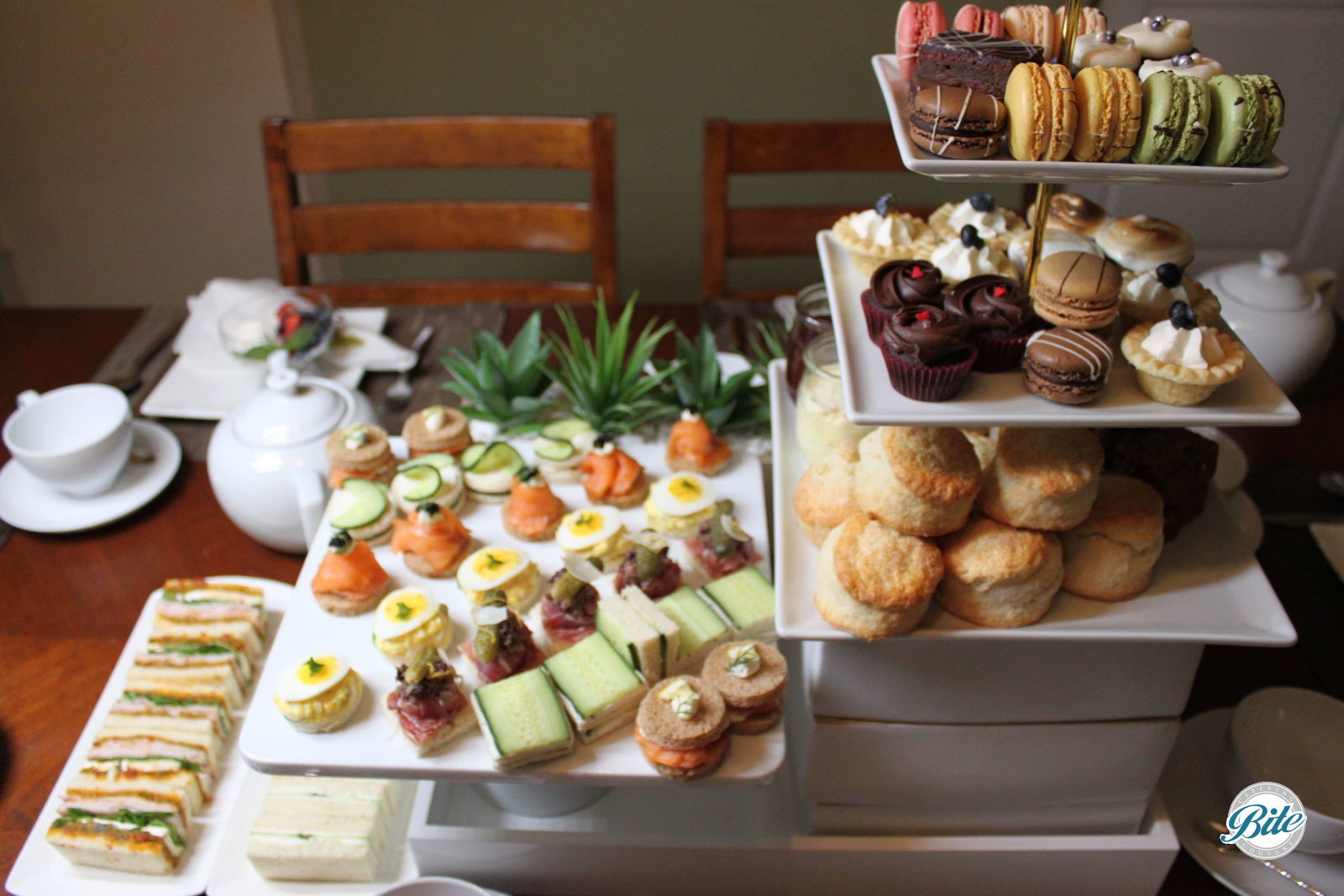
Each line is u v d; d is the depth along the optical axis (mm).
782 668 869
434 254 2611
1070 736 876
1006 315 750
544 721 846
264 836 902
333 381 1343
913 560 762
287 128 1688
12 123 2271
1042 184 789
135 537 1261
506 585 1001
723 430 1237
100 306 2580
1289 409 711
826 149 1702
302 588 1018
